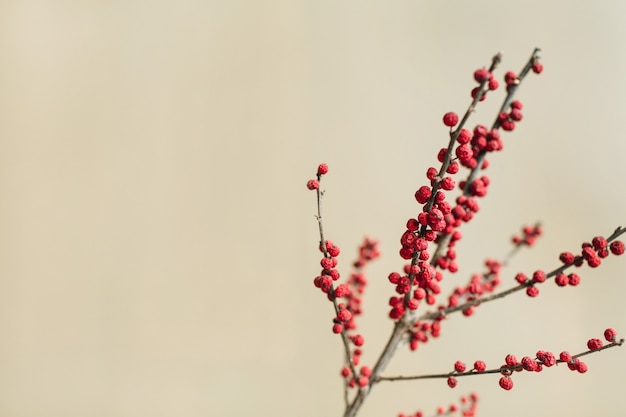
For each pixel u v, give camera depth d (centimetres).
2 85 249
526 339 243
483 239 249
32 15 254
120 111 256
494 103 252
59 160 254
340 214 256
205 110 259
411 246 148
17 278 248
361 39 262
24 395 245
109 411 247
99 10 257
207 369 250
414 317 154
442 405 241
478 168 152
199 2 260
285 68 261
